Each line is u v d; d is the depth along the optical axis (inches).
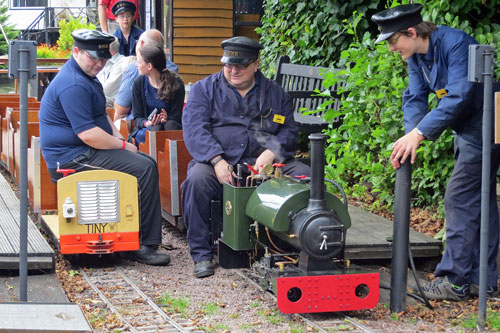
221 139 252.1
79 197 241.4
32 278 229.3
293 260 210.2
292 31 418.6
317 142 196.4
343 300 198.8
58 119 250.2
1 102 414.6
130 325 192.2
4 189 333.7
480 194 215.8
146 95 308.2
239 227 227.5
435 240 248.2
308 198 201.2
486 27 286.5
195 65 567.2
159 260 253.8
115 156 252.2
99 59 248.1
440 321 202.8
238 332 190.7
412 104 214.5
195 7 561.6
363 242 243.3
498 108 186.5
